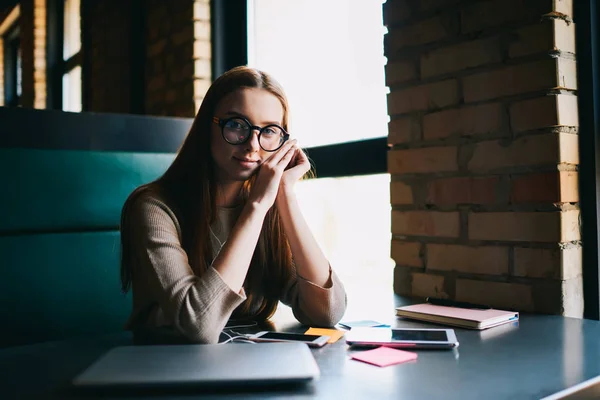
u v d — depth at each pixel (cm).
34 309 147
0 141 146
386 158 187
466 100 155
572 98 139
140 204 122
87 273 157
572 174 138
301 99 230
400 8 173
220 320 104
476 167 153
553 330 114
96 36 349
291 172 134
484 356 93
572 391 76
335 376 83
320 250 129
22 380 82
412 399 72
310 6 222
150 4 298
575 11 140
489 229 151
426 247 168
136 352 89
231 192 136
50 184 151
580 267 141
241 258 109
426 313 126
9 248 143
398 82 174
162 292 106
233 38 266
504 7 145
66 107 403
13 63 534
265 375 77
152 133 179
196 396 74
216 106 125
